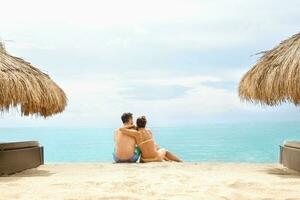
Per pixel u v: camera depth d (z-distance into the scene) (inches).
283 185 191.5
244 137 1396.4
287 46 243.4
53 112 276.2
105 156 868.0
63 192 175.6
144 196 165.6
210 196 164.7
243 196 162.9
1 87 232.5
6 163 242.1
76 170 267.3
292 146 249.3
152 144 339.9
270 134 1627.7
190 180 210.5
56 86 278.4
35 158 273.3
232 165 292.5
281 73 228.7
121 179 216.2
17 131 2743.6
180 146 987.3
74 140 1515.7
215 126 2861.7
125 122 346.6
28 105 257.6
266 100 248.8
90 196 165.6
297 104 245.8
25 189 185.2
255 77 250.1
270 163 308.2
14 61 254.4
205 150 874.8
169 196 165.5
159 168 273.9
